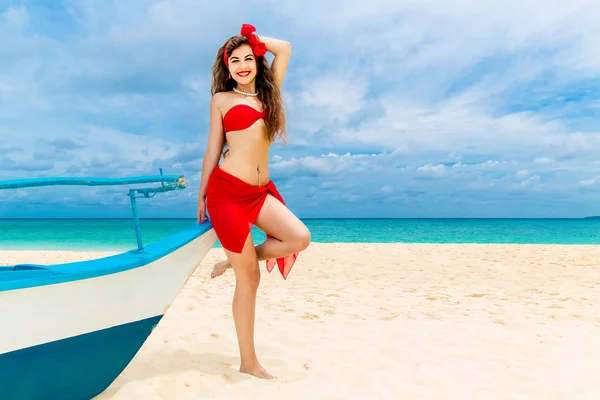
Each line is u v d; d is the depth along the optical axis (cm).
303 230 339
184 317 542
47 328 252
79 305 262
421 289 766
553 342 450
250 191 338
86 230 3962
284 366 378
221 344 432
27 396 256
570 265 1072
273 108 362
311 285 802
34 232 3700
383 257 1216
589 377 356
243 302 346
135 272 285
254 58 354
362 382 343
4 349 239
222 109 353
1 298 234
